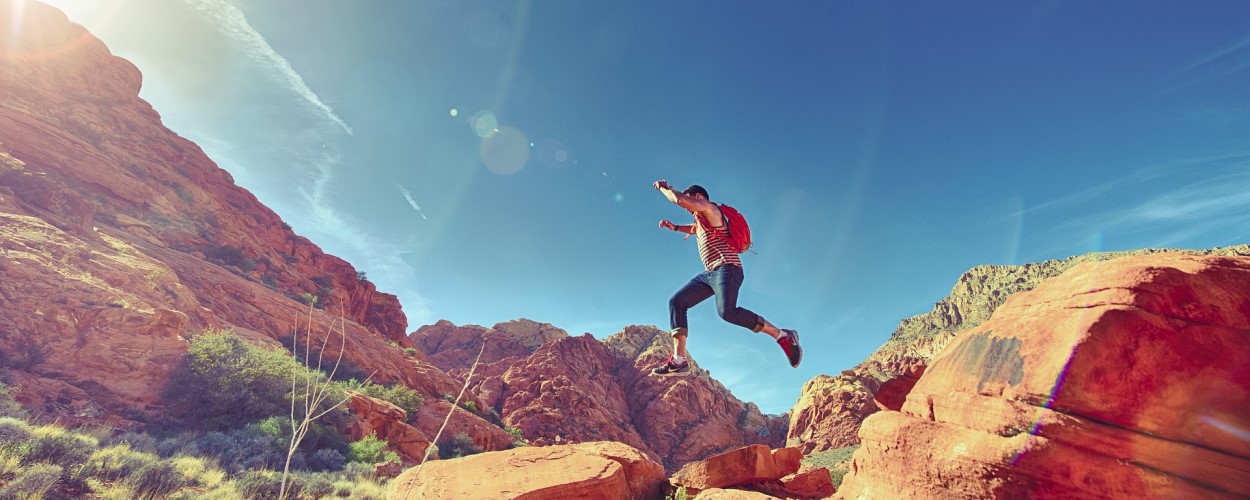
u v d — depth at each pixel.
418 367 58.16
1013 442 3.63
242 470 13.46
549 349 110.88
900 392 6.43
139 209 48.06
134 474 10.41
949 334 153.38
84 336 20.89
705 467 9.93
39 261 23.28
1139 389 3.32
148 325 22.86
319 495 12.61
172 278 31.36
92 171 45.50
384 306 87.00
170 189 56.97
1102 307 3.61
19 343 18.89
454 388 62.31
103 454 11.01
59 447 10.22
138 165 54.94
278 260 67.56
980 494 3.73
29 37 56.28
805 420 96.88
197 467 12.59
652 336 150.25
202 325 29.19
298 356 38.22
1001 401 3.87
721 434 105.75
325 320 48.00
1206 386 3.16
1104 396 3.40
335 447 22.98
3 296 20.03
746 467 9.84
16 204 28.83
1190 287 3.43
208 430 19.83
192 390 21.28
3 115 42.38
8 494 8.24
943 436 4.18
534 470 8.04
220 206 65.69
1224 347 3.20
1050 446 3.46
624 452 10.08
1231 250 88.38
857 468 5.22
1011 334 4.18
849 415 89.44
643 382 115.56
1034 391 3.68
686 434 100.88
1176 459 3.11
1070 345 3.61
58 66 58.31
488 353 121.06
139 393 20.06
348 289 81.12
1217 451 3.03
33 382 17.28
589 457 8.86
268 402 22.61
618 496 8.18
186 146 71.25
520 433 65.44
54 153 43.19
